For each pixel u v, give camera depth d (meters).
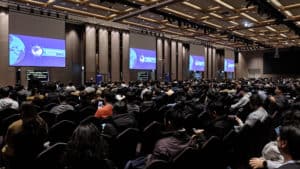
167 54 25.05
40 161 2.60
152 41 23.11
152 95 8.52
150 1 13.83
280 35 25.48
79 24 19.02
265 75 35.97
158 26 20.53
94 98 7.52
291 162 1.59
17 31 14.33
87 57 18.88
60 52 16.47
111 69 20.25
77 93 8.19
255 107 5.00
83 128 2.11
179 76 26.48
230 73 34.91
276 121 5.13
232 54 35.09
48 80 16.45
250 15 17.30
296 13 16.92
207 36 25.06
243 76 36.75
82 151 2.03
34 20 15.09
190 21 18.47
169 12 16.14
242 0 14.00
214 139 3.32
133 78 22.55
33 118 3.15
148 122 5.88
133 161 3.79
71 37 18.98
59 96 6.88
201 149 3.13
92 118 4.53
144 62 22.22
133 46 21.33
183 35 24.19
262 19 18.53
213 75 31.72
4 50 13.88
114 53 20.36
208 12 16.19
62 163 2.23
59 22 16.42
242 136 4.32
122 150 3.83
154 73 23.47
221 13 16.59
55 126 4.15
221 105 4.76
